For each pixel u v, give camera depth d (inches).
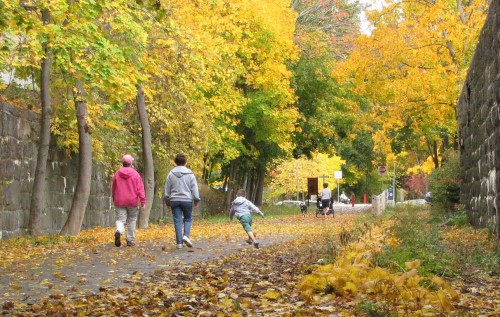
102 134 1044.5
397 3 1333.7
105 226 1198.3
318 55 1930.4
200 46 942.4
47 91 794.8
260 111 1637.6
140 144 1263.5
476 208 844.6
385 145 1432.1
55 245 703.7
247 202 704.4
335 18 2186.3
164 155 1261.1
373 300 336.8
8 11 555.5
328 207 1633.9
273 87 1636.3
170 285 414.0
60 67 768.3
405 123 1411.2
